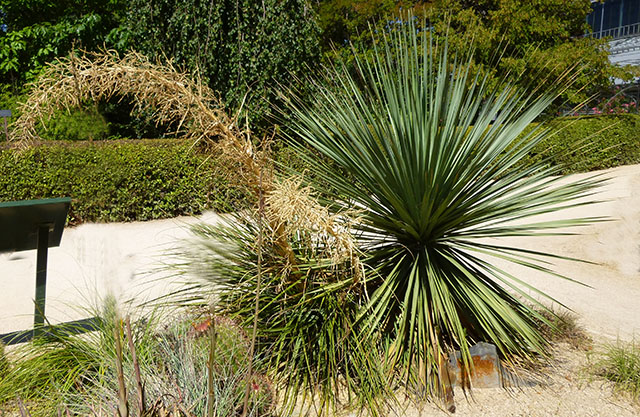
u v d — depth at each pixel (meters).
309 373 2.69
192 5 8.34
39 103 1.94
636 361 2.88
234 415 2.24
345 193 2.97
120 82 2.03
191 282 3.09
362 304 2.88
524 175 3.04
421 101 2.96
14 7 12.57
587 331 3.49
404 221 2.86
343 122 3.01
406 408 2.55
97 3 12.21
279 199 2.19
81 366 2.57
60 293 4.35
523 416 2.51
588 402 2.63
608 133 11.04
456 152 2.79
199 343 2.50
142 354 2.53
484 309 2.78
